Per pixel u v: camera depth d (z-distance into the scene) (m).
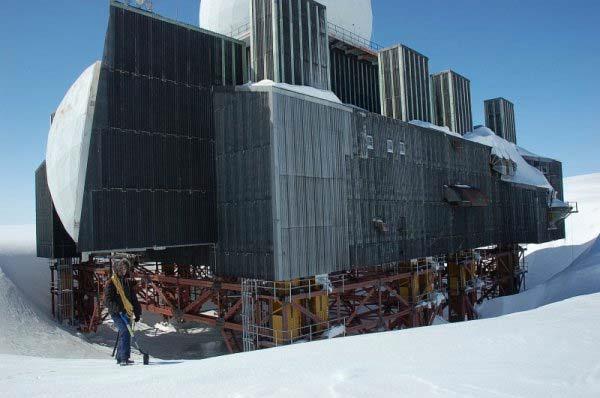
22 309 34.38
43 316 35.97
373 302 29.98
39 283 45.34
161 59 23.34
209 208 24.53
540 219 52.94
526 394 4.77
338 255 23.84
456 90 44.19
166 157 23.06
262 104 21.80
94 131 20.67
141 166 22.09
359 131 26.28
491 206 42.41
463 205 36.19
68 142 24.52
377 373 5.59
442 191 34.28
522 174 51.56
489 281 48.41
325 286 22.72
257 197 21.88
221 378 5.59
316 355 6.91
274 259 20.72
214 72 25.72
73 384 5.88
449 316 38.66
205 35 25.58
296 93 22.39
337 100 26.86
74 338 33.16
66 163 24.61
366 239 25.88
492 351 6.96
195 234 23.77
